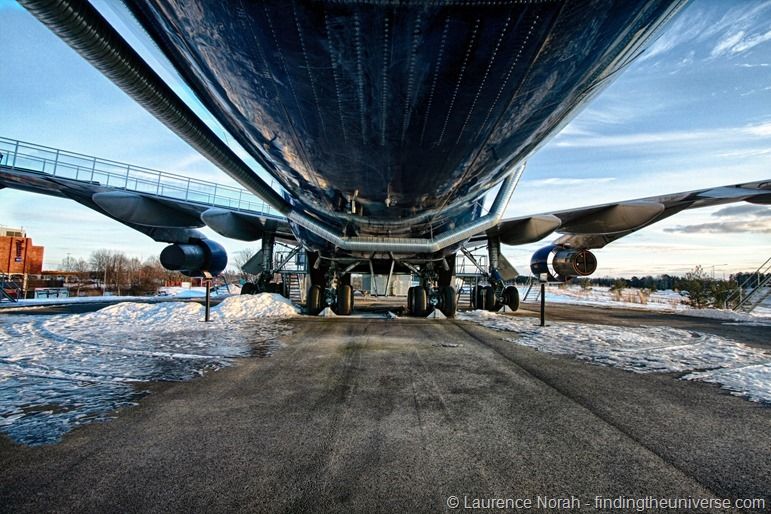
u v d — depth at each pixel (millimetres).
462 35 2863
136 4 2766
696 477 2330
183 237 13648
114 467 2369
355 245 8422
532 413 3414
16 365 5090
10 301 17750
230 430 2969
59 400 3670
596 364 5434
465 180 5859
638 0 2629
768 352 6551
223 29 2867
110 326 8875
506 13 2664
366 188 5820
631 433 3000
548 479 2277
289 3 2561
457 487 2170
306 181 5973
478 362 5465
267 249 14070
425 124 4059
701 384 4449
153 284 37938
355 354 5949
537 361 5582
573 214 11258
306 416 3279
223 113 4242
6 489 2104
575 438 2889
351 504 1983
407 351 6219
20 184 10648
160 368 4973
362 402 3664
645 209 10086
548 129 4762
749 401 3832
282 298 13125
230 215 11812
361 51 3012
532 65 3232
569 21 2781
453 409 3488
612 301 26562
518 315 12961
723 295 19031
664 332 8875
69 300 18969
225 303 11773
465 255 12930
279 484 2180
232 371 4844
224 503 1982
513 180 8773
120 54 2607
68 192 11414
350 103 3701
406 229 8383
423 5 2566
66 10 2115
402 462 2463
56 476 2256
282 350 6211
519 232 11789
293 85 3463
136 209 11195
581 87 3824
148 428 2998
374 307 17219
